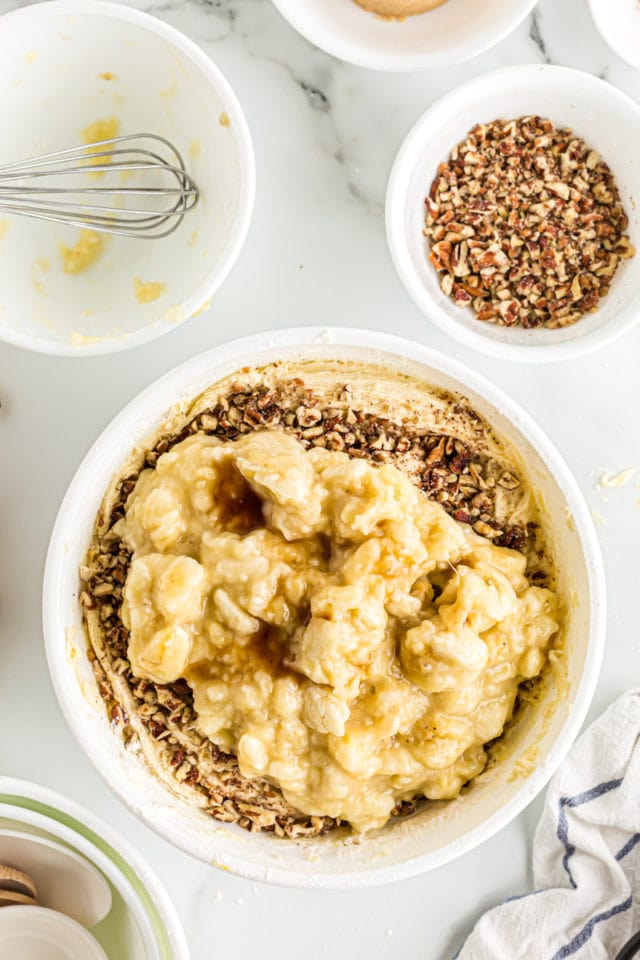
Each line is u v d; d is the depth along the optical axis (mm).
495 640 845
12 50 887
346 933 939
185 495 845
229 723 844
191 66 877
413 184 921
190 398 865
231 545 832
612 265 925
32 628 936
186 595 823
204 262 893
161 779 872
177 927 881
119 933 926
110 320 913
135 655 841
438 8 897
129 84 918
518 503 876
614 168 926
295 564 837
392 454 869
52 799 886
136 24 870
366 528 825
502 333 929
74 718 842
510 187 927
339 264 933
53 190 859
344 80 928
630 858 929
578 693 845
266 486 827
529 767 855
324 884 847
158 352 935
